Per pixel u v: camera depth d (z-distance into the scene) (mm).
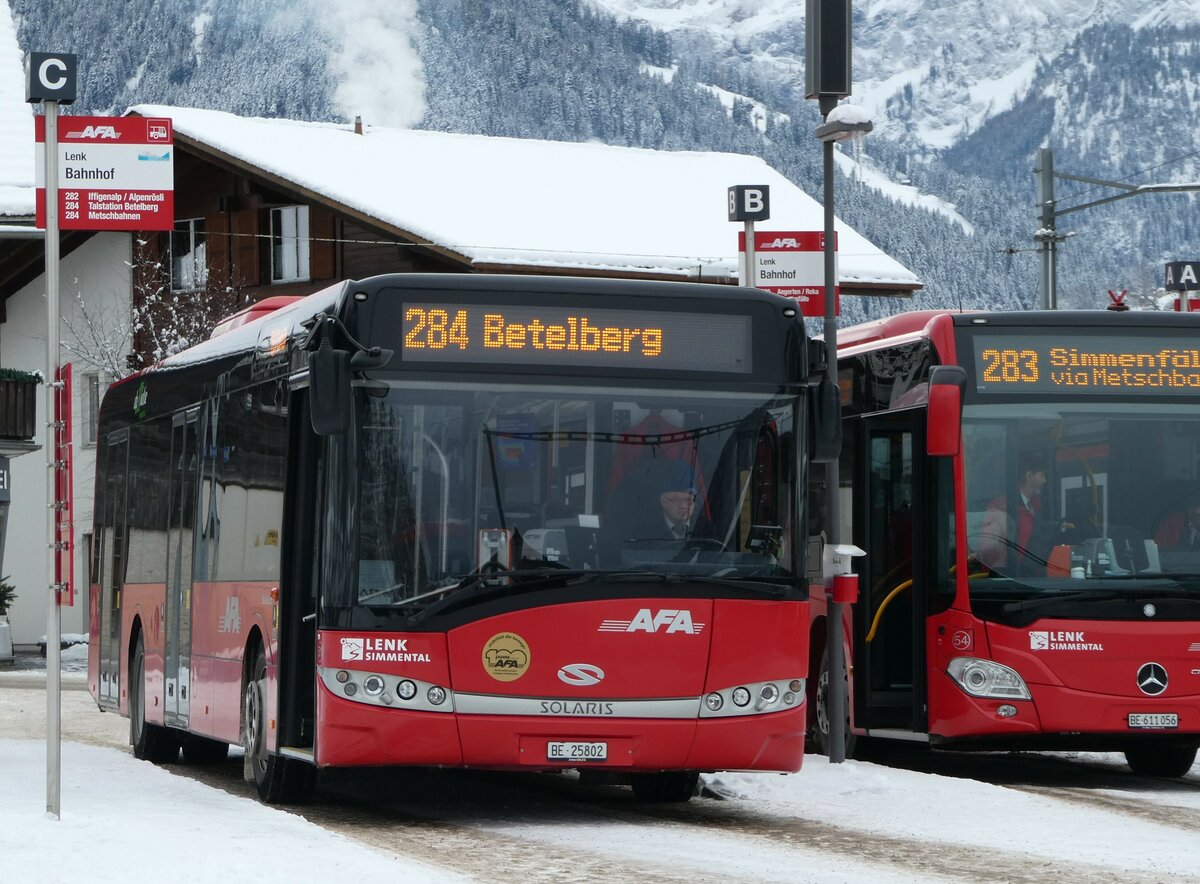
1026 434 18781
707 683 14695
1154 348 19047
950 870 12367
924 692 18922
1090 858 13070
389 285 14602
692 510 14852
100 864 10734
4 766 17953
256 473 16656
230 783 18844
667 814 15773
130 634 22172
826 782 17359
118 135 14961
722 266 53469
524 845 13469
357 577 14344
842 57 19797
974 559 18594
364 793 17484
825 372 15312
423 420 14547
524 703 14391
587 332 14867
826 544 19344
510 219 53625
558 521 14602
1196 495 18844
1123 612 18469
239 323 19906
